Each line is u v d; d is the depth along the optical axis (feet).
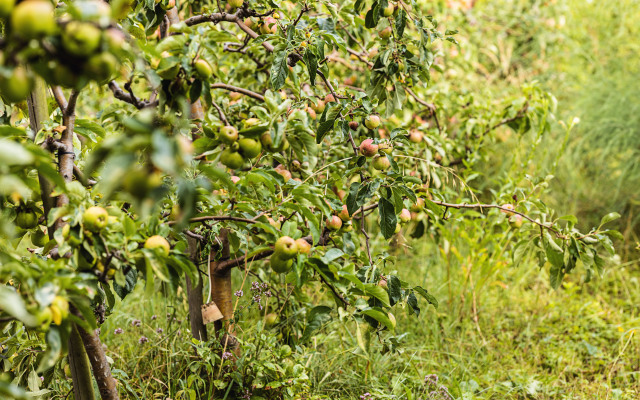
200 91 4.61
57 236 4.31
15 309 3.21
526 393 8.63
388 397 7.59
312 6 6.95
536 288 12.01
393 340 6.97
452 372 8.74
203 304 7.32
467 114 11.19
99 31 3.13
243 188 5.75
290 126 5.28
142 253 4.32
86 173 3.06
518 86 17.20
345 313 5.81
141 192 3.24
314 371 8.21
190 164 5.50
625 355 9.63
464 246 12.34
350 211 6.26
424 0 13.16
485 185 15.01
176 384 7.21
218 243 6.68
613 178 14.66
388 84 7.47
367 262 7.22
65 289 4.02
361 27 9.77
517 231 9.97
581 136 15.66
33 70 3.22
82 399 5.37
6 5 2.90
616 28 19.81
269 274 9.11
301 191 5.61
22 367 5.91
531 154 10.43
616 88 16.06
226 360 7.07
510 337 10.21
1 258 4.06
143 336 8.24
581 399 8.38
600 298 11.66
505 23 19.74
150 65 4.93
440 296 11.03
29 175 5.08
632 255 13.21
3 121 6.16
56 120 5.77
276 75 6.37
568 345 10.00
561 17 18.40
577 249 7.35
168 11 7.11
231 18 6.80
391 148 6.56
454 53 13.67
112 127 6.84
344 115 7.18
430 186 9.80
